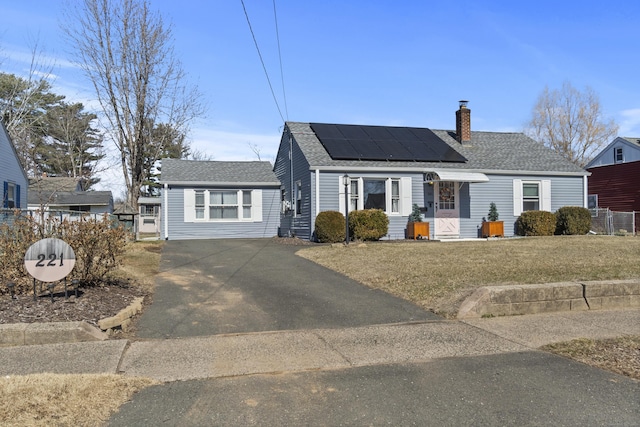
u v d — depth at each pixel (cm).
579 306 771
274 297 845
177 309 764
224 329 662
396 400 430
